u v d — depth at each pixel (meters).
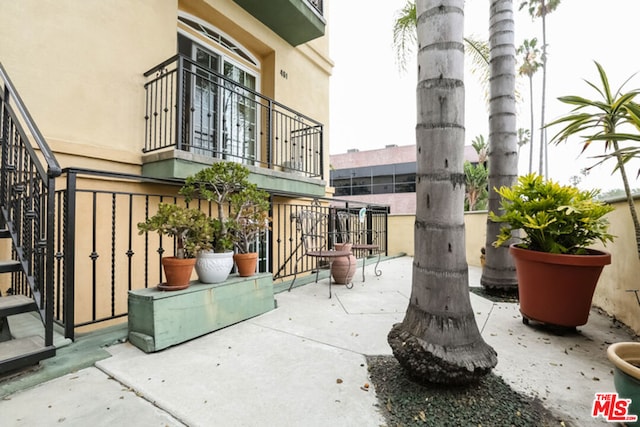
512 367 1.77
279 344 2.08
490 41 3.65
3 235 1.93
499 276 3.41
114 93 3.21
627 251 2.48
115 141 3.20
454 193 1.42
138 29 3.42
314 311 2.84
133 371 1.70
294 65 5.89
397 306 3.02
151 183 3.43
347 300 3.24
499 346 2.08
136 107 3.39
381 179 19.78
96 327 2.98
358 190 20.41
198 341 2.13
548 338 2.22
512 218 2.54
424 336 1.41
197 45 4.54
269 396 1.47
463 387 1.46
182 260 2.15
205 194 2.53
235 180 2.57
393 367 1.72
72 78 2.91
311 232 4.60
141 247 3.36
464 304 1.42
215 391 1.51
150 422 1.29
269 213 4.36
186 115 4.25
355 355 1.91
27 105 2.65
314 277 4.46
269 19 5.05
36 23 2.71
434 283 1.42
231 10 4.59
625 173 2.11
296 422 1.28
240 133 5.25
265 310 2.79
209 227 2.33
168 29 3.73
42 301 1.69
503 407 1.37
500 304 3.09
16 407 1.37
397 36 5.95
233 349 2.00
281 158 5.59
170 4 3.76
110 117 3.17
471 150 18.95
